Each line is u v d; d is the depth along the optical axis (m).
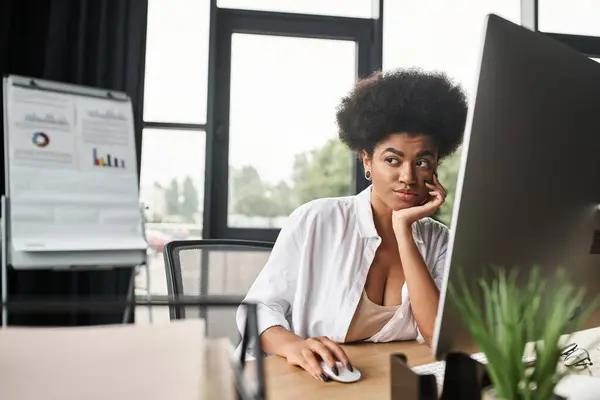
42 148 2.14
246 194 2.43
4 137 2.10
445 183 1.00
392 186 0.94
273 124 2.46
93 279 2.25
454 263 0.50
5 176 2.11
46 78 2.21
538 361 0.37
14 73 2.18
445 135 0.94
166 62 2.39
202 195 2.39
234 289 1.14
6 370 0.28
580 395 0.52
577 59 0.55
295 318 0.97
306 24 2.49
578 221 0.58
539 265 0.56
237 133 2.43
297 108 2.48
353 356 0.81
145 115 2.38
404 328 0.94
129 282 2.28
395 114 0.92
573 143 0.56
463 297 0.48
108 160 2.26
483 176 0.49
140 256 2.22
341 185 2.47
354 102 1.01
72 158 2.19
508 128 0.50
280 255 1.01
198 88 2.41
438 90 0.94
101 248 2.15
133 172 2.30
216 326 1.06
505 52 0.49
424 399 0.42
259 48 2.47
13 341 0.31
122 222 2.25
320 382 0.67
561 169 0.55
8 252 2.07
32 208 2.10
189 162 2.40
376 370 0.73
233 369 0.32
